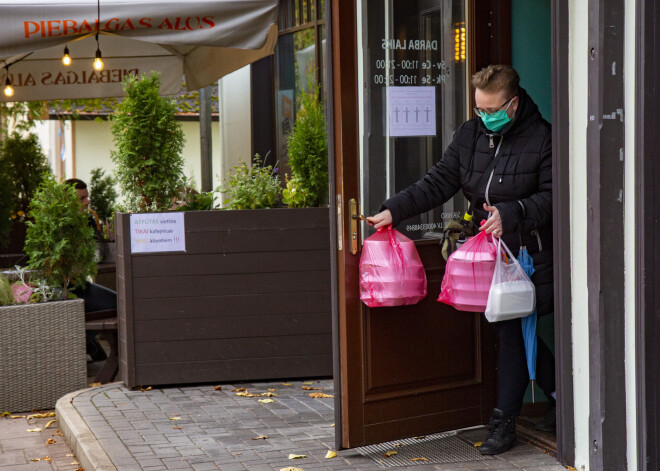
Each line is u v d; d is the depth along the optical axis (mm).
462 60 6957
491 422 6516
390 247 6312
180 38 9234
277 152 15156
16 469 7152
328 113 6371
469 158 6391
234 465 6449
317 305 9195
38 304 8992
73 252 9523
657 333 5438
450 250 6617
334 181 6375
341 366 6457
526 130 6156
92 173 16281
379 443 6531
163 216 8898
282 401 8375
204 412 8023
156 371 8969
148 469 6414
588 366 5816
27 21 8891
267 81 15211
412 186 6477
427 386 6719
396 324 6547
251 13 9352
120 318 9188
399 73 6684
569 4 5789
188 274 8977
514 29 7137
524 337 6324
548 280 6242
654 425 5465
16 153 16219
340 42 6301
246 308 9078
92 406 8312
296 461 6465
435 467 6195
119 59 12719
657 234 5387
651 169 5348
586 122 5684
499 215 5949
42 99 12656
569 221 5902
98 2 9047
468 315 6867
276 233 9078
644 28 5277
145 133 9086
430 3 6781
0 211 15078
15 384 8898
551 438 6590
